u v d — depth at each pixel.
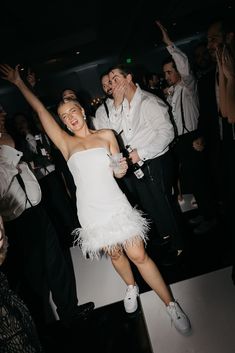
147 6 7.36
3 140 1.99
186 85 2.85
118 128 2.71
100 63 14.28
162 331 1.96
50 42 9.22
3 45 8.08
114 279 2.70
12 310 1.09
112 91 2.56
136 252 1.90
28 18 6.81
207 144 2.84
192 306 2.07
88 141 2.04
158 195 2.63
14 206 2.01
